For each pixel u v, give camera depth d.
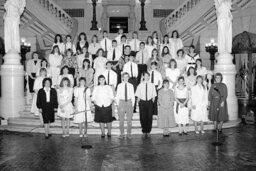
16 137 8.55
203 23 15.96
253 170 5.59
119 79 10.55
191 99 9.06
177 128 9.27
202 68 10.36
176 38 12.27
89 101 8.47
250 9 14.36
